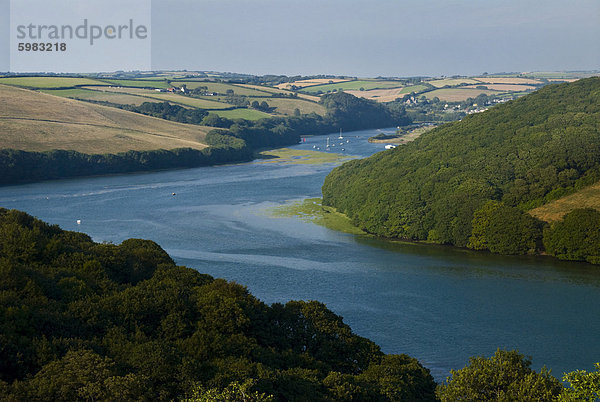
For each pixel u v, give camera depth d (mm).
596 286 107375
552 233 129125
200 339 56531
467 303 98000
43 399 42250
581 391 41750
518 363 50938
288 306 72312
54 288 62250
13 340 48875
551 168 143625
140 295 63656
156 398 45688
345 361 66062
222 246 135625
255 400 43125
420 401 57719
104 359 47031
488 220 135250
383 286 106812
